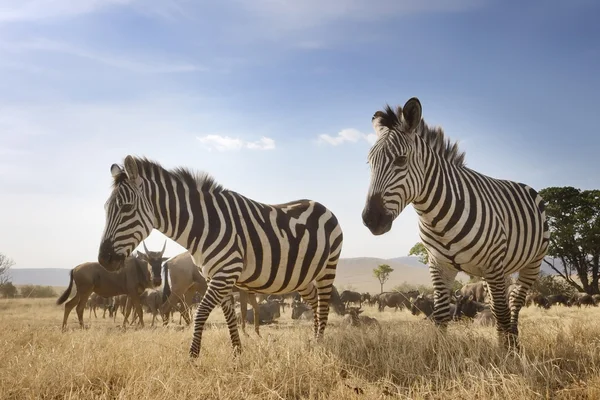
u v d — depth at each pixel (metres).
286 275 6.49
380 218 5.40
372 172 5.60
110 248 5.66
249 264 6.20
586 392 4.20
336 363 5.06
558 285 40.28
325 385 4.65
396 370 4.91
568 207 44.62
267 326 14.56
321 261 6.94
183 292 14.68
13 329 8.53
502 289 5.94
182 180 6.14
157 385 4.39
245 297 12.05
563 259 45.09
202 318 5.63
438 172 5.81
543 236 6.94
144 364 5.18
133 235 5.75
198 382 4.46
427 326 5.82
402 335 5.71
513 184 6.83
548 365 4.93
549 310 22.75
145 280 15.68
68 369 4.86
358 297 33.00
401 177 5.51
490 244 5.86
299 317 21.00
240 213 6.17
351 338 5.80
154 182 5.99
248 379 4.62
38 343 7.48
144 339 7.18
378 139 5.69
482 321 12.50
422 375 4.75
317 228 6.93
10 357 5.66
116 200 5.75
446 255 5.95
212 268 5.90
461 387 4.27
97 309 27.69
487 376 4.43
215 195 6.19
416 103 5.58
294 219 6.70
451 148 6.35
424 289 40.84
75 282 14.96
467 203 5.83
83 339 7.20
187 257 14.83
